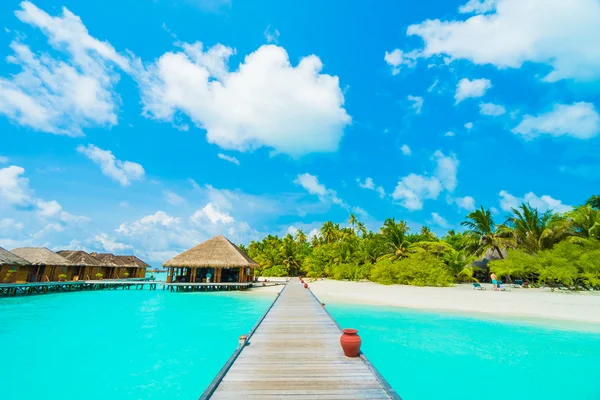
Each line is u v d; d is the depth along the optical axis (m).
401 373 8.12
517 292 22.53
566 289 23.97
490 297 19.97
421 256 31.73
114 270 41.00
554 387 7.25
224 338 11.75
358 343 6.32
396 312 15.86
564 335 11.32
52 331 12.91
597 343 10.36
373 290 25.69
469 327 12.59
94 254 42.03
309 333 8.48
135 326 13.95
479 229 33.34
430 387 7.29
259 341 7.59
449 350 9.82
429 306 17.47
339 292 24.36
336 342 7.49
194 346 10.68
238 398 4.38
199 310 18.98
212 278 32.12
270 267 54.72
